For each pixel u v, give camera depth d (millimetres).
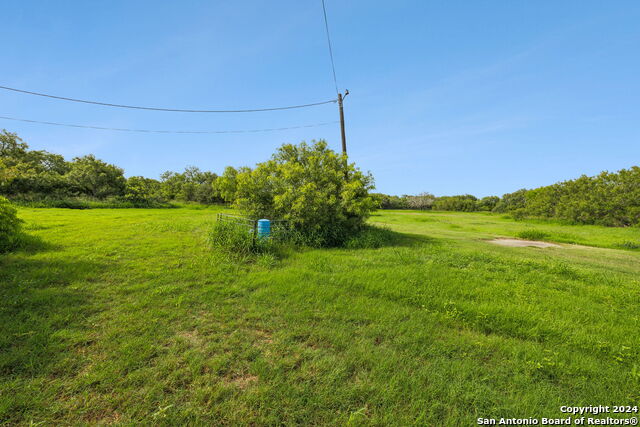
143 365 2748
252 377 2662
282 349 3115
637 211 22750
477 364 2994
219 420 2146
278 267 6578
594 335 3789
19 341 3021
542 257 9594
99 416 2145
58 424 2059
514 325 3943
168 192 45250
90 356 2844
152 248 7922
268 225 9102
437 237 14266
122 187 34156
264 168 11242
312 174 10734
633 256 10883
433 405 2355
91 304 4086
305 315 3984
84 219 15258
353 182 10703
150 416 2137
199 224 13883
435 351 3217
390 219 28078
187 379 2570
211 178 55594
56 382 2461
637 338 3729
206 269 6020
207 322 3709
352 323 3852
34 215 16797
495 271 6992
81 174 31562
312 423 2174
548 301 5016
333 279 5680
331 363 2883
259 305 4293
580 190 27078
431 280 5852
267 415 2229
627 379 2850
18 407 2180
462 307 4449
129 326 3477
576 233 17797
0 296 4137
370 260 7582
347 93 13672
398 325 3805
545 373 2932
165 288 4777
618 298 5367
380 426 2166
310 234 9867
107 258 6680
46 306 3898
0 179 10594
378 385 2578
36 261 6090
